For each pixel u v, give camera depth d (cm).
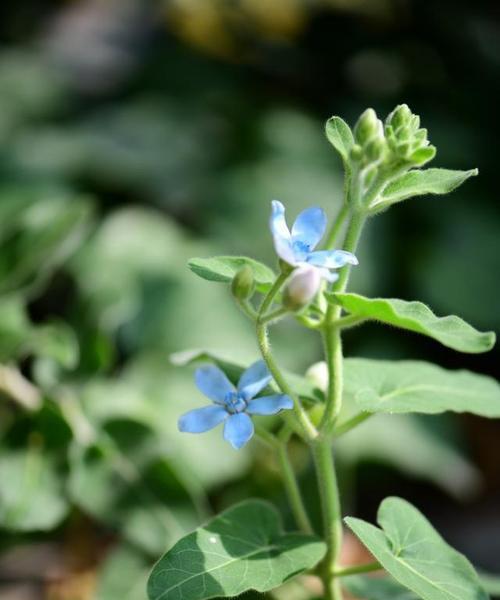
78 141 109
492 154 112
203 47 130
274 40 129
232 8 129
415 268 97
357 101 118
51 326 64
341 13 127
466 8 126
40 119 119
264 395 48
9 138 111
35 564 72
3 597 69
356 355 91
